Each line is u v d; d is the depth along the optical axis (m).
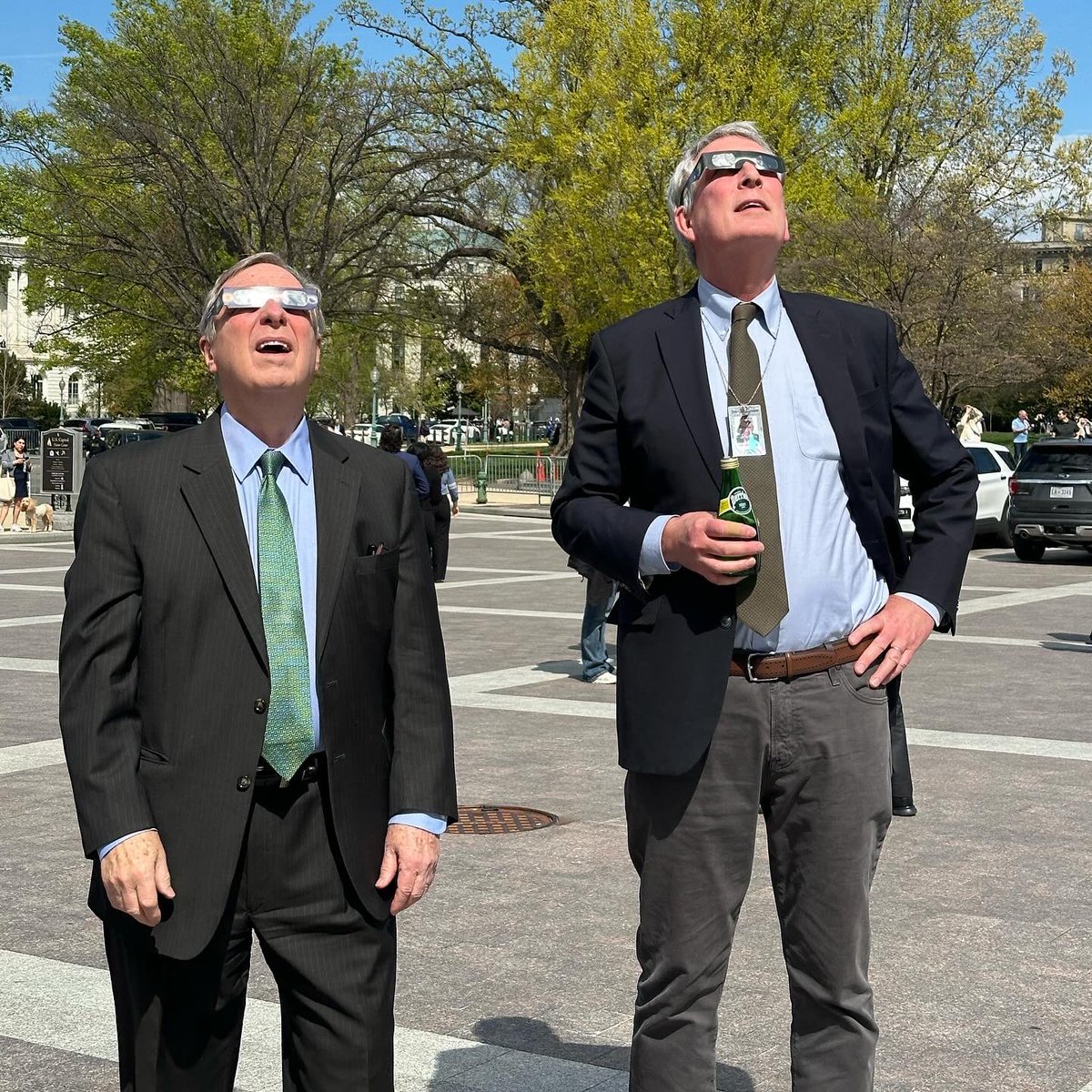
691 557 2.69
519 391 70.12
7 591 16.69
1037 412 60.28
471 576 18.77
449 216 37.75
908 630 2.81
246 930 2.58
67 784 7.23
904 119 32.59
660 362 2.93
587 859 5.89
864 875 2.87
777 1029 4.13
